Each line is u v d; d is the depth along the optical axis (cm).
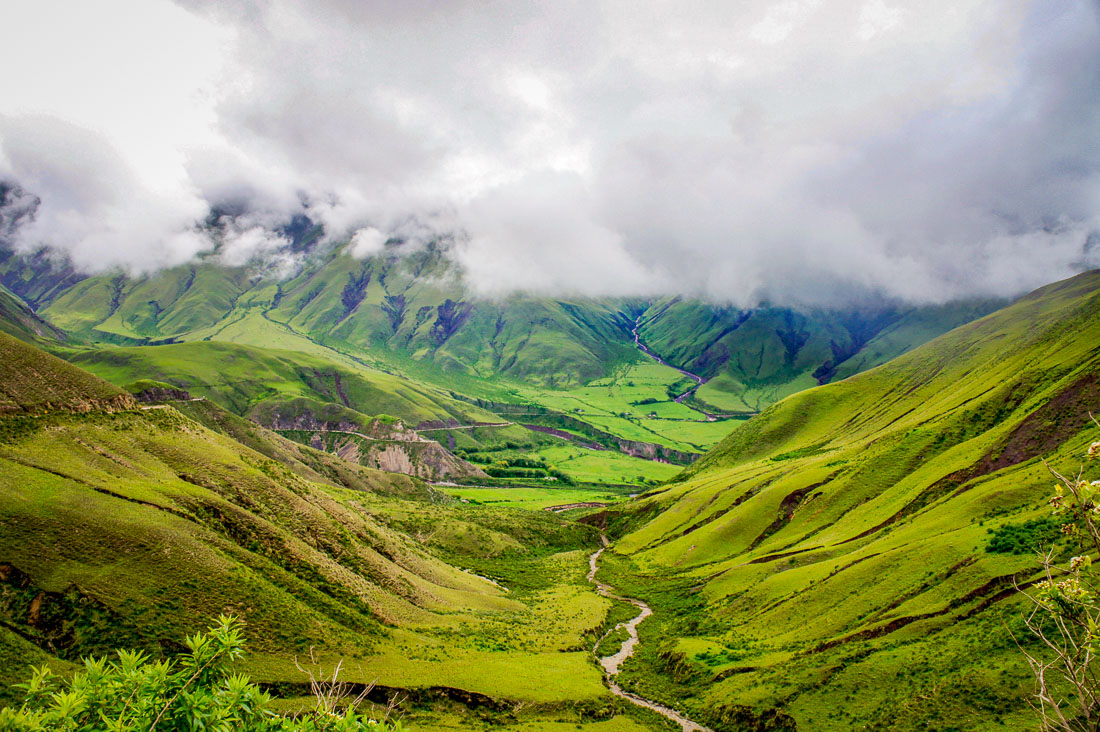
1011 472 10212
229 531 8312
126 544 6894
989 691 5534
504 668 7906
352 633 7738
